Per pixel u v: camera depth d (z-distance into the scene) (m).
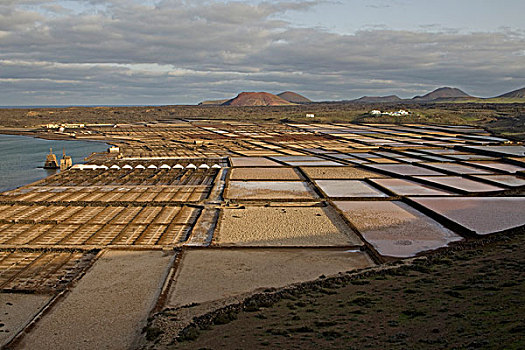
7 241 45.62
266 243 44.22
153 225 51.91
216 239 45.62
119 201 64.62
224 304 29.19
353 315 24.27
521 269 29.55
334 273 35.91
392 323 22.30
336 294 28.81
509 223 49.31
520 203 59.44
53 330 26.59
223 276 35.31
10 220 53.06
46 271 37.50
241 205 62.06
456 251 38.94
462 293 26.02
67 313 28.92
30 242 45.28
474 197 63.81
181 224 52.59
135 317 28.31
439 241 44.53
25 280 35.59
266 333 22.52
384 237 46.06
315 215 55.81
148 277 35.38
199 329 24.47
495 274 29.23
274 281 34.25
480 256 35.47
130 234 48.28
